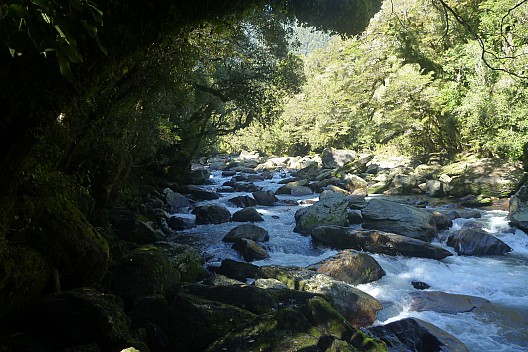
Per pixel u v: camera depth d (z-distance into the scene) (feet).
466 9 66.39
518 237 43.45
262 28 46.65
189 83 48.70
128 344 17.80
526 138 60.03
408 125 89.15
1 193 12.89
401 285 30.99
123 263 24.82
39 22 7.01
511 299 28.25
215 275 29.48
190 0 13.17
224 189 85.87
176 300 21.49
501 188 63.98
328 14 19.95
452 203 63.21
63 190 22.20
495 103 60.59
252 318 21.29
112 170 37.65
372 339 19.45
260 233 43.88
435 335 21.48
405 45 82.17
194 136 79.71
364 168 100.58
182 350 19.76
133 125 41.09
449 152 93.25
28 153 11.10
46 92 10.21
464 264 36.06
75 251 19.88
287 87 64.59
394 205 48.98
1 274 15.42
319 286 27.32
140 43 12.22
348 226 47.88
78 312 17.63
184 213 60.08
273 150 188.65
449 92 74.02
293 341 18.19
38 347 16.52
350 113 124.77
